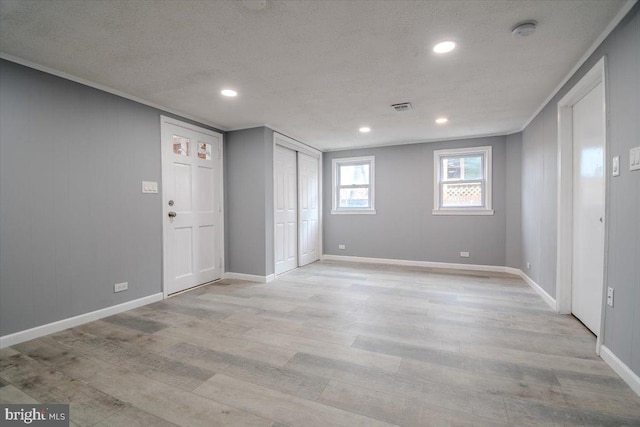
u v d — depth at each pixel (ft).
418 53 7.37
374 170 18.20
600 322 6.79
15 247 7.56
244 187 14.12
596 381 5.87
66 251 8.55
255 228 13.92
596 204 7.88
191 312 9.86
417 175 17.20
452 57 7.56
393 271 15.83
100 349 7.32
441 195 16.93
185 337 7.98
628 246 5.80
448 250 16.67
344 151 18.95
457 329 8.39
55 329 8.29
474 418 4.89
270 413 5.05
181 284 12.15
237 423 4.82
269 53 7.37
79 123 8.81
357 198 19.01
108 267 9.56
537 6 5.65
